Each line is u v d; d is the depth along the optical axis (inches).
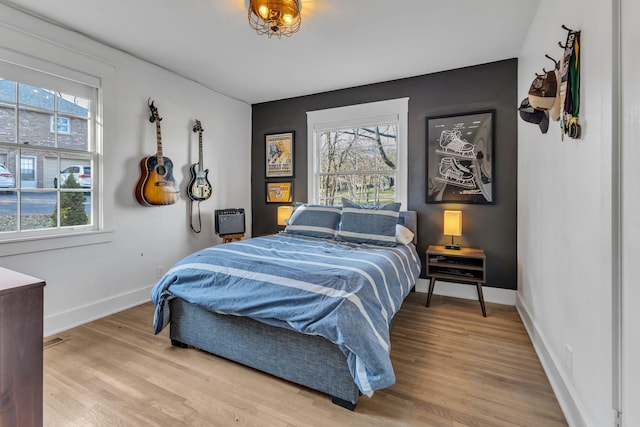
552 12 71.4
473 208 121.9
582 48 53.6
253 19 87.7
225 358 77.1
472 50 108.0
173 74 126.9
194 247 138.7
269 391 64.7
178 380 68.3
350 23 90.3
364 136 144.9
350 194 148.3
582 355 52.9
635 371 38.7
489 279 120.1
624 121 40.8
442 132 125.7
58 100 93.0
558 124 66.4
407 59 114.9
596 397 47.7
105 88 102.7
